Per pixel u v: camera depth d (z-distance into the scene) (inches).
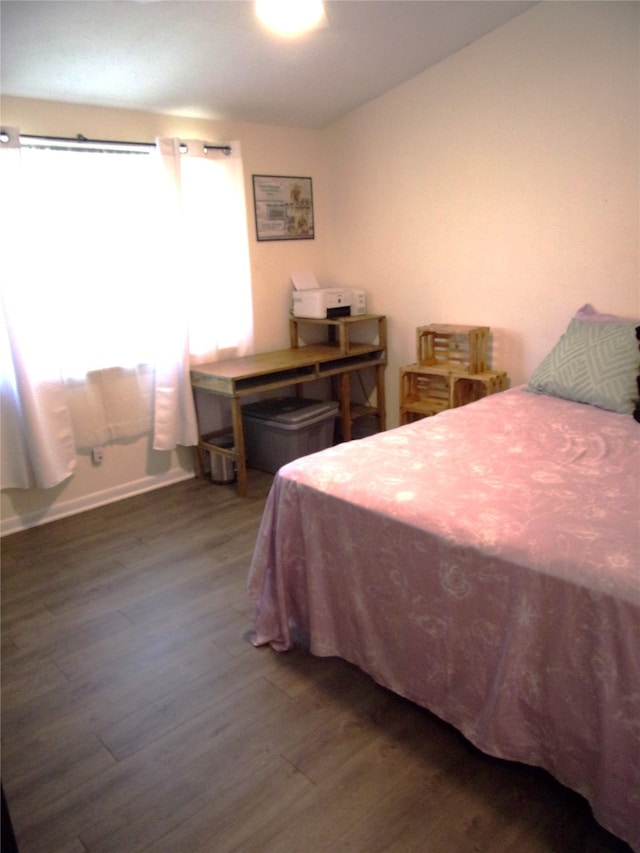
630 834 49.7
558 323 124.9
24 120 110.4
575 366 108.3
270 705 72.9
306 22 100.1
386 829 56.2
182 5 89.3
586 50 109.0
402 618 66.5
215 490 140.9
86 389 126.5
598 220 114.7
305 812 58.4
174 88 116.7
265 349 158.2
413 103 136.9
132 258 126.5
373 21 105.3
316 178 160.7
